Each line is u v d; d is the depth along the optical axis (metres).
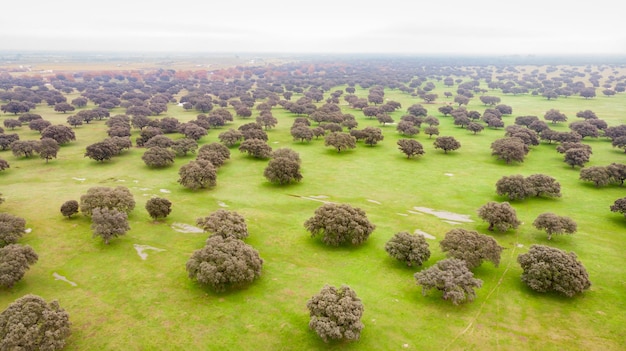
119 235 66.88
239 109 191.62
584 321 46.69
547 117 173.75
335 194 91.31
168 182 97.56
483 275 56.88
